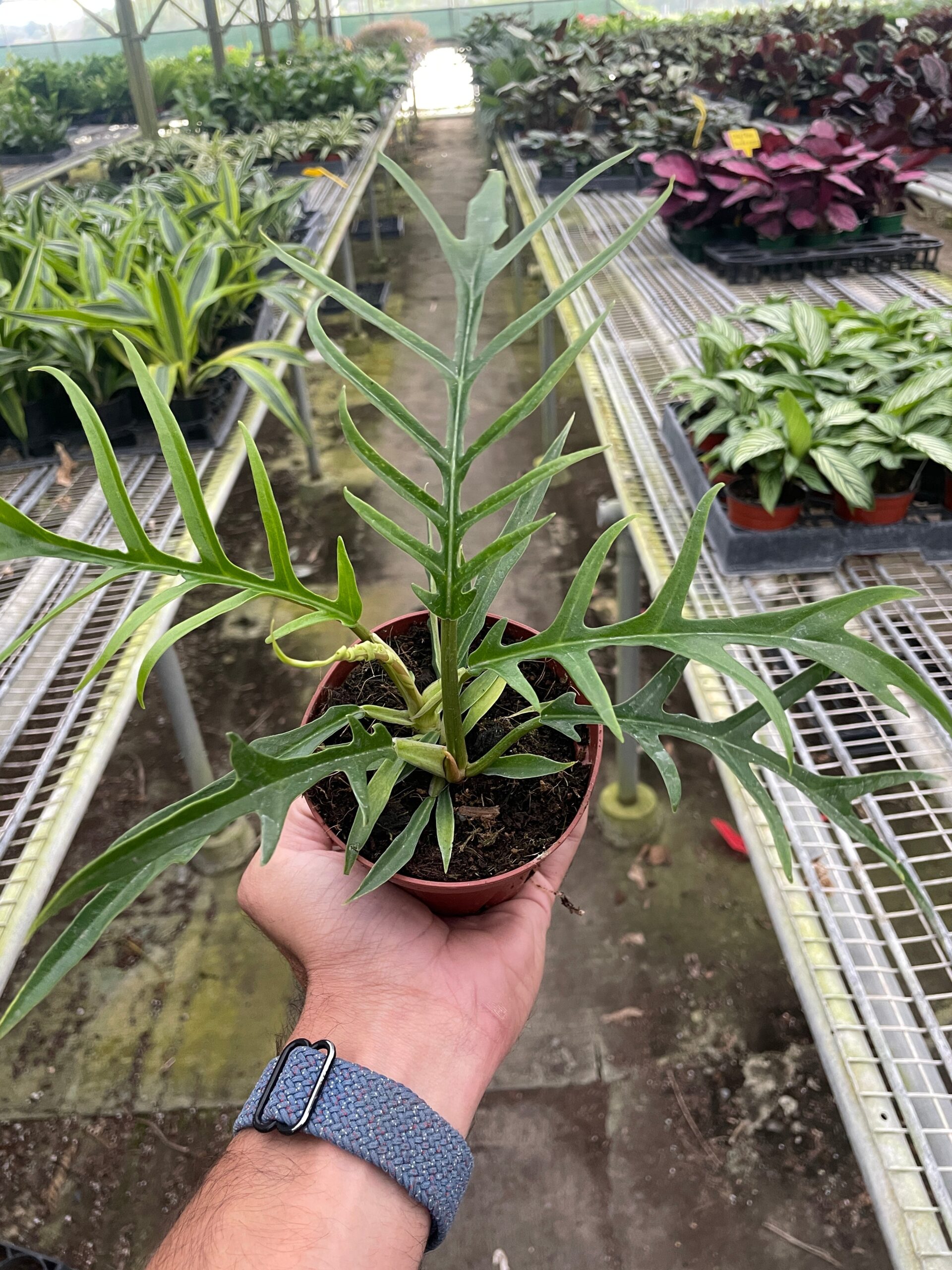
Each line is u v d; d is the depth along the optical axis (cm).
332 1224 53
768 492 122
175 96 516
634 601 153
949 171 306
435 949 66
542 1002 155
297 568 265
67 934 39
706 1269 125
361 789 51
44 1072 149
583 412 333
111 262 194
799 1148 136
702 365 170
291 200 275
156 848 42
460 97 945
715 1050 148
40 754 101
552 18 867
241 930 167
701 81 454
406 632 76
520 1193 134
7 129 443
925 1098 67
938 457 119
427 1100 60
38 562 132
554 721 60
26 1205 135
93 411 48
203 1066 148
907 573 124
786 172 235
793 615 49
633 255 260
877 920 78
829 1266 124
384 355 386
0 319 163
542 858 59
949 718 44
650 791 182
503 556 65
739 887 170
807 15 554
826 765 95
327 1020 62
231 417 180
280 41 727
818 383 144
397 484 51
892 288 224
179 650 236
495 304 428
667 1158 136
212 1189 56
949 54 401
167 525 141
